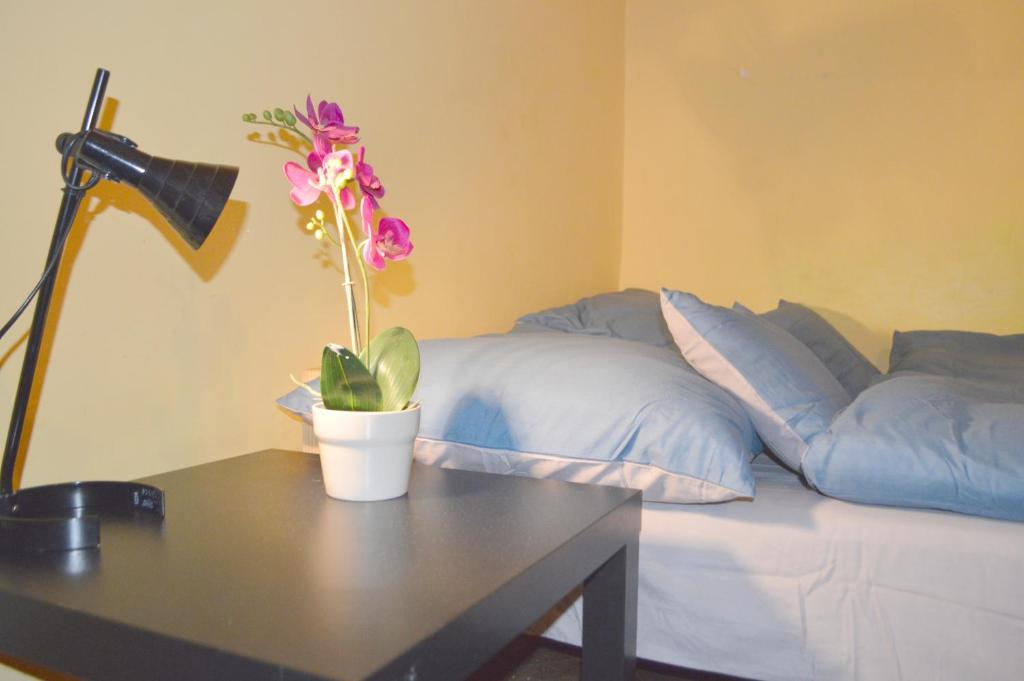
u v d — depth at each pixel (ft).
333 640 2.02
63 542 2.76
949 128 8.55
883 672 3.71
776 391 4.32
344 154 3.45
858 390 7.01
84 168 2.95
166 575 2.52
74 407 3.71
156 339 4.07
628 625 3.70
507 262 7.25
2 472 2.97
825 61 9.02
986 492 3.76
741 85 9.38
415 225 5.96
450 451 4.38
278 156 4.75
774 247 9.30
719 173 9.52
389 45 5.60
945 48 8.55
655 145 9.82
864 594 3.78
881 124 8.82
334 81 5.11
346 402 3.47
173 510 3.33
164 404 4.12
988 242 8.45
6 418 3.44
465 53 6.49
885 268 8.86
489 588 2.41
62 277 3.64
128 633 2.14
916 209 8.72
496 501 3.53
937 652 3.64
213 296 4.38
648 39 9.78
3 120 3.37
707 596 4.04
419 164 5.97
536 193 7.75
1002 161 8.37
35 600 2.33
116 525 3.10
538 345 4.81
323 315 5.13
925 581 3.69
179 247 4.18
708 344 4.46
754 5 9.29
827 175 9.05
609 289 9.68
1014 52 8.29
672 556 4.11
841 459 4.01
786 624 3.88
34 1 3.46
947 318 8.65
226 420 4.48
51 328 3.60
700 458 3.86
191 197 3.01
